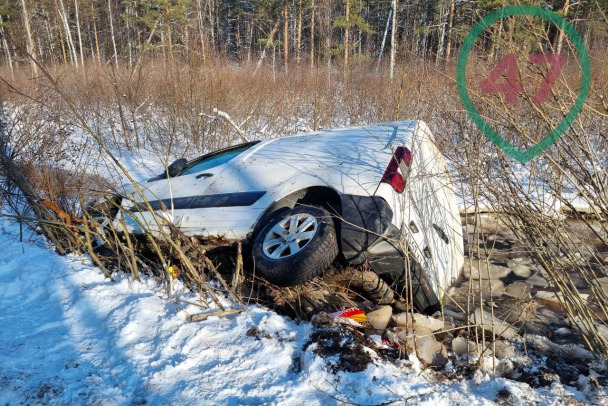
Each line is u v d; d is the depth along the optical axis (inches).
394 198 122.6
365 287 123.2
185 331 106.0
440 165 155.3
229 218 139.0
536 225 102.7
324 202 135.9
